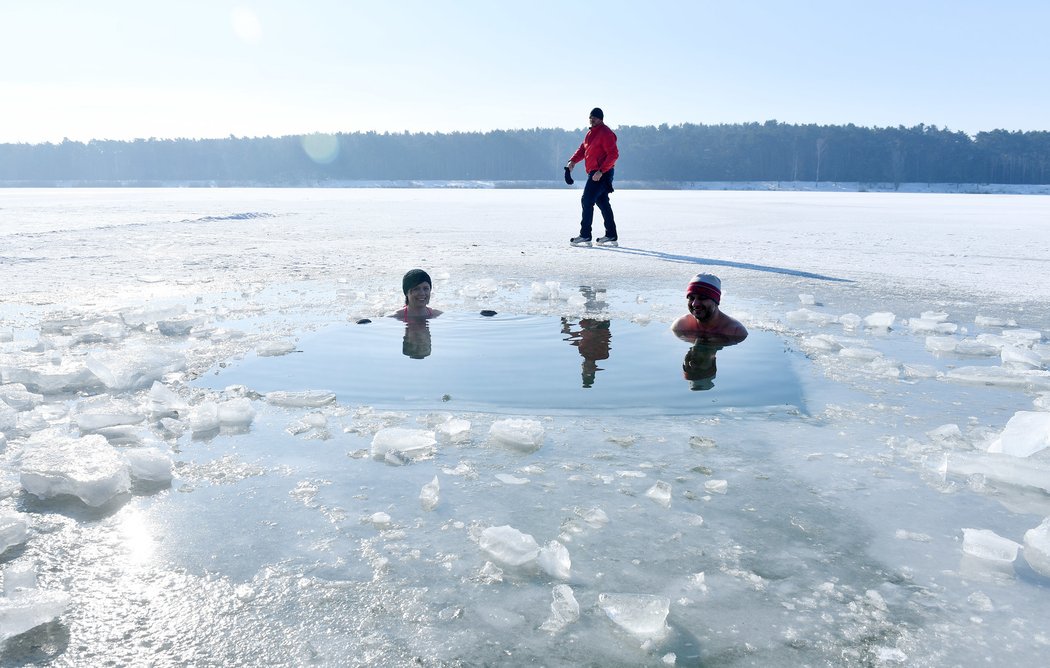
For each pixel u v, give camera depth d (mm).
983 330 4352
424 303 4602
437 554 1571
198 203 24578
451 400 2727
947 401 2801
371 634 1294
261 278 6301
